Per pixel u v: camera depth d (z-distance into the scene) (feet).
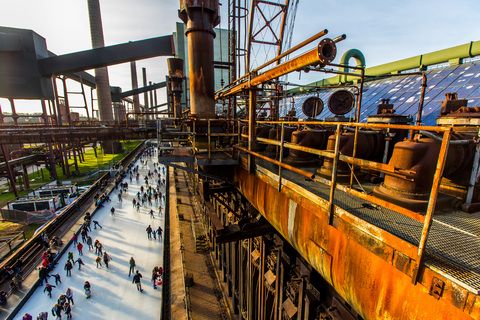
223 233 23.08
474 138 11.50
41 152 145.07
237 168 25.67
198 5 29.58
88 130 88.69
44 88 118.52
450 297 6.30
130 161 198.29
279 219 17.07
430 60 70.95
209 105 32.04
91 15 156.25
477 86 52.21
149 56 131.34
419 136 11.98
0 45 104.27
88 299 51.42
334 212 11.07
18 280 53.83
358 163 10.09
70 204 96.68
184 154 26.40
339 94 27.09
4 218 85.61
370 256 9.28
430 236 8.27
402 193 11.18
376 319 9.23
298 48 12.18
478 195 11.18
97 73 171.94
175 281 54.49
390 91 74.08
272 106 46.03
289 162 21.07
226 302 46.44
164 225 83.35
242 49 53.57
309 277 20.29
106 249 70.28
